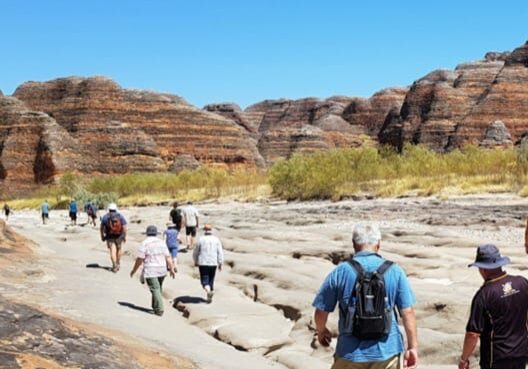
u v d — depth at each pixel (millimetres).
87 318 9695
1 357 5375
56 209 60969
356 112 173625
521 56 117875
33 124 102688
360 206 28922
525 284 5016
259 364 8562
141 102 114750
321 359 8867
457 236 16641
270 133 138625
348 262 4559
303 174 38969
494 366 4934
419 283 11219
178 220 19750
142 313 11023
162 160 107438
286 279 12664
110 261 17578
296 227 21812
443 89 124188
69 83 113938
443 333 8688
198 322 10859
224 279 13984
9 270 12852
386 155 42406
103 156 103625
